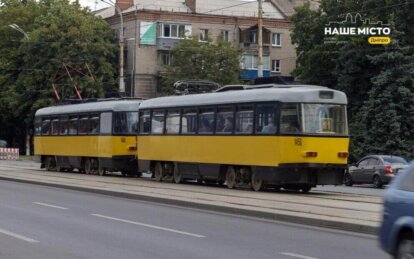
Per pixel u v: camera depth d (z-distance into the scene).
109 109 31.86
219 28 74.38
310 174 21.64
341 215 15.05
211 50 65.50
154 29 70.69
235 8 76.56
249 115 23.00
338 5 50.84
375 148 42.78
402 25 45.19
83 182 26.52
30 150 75.06
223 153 24.00
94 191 23.00
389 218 9.04
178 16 72.00
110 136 31.55
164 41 71.06
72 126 35.41
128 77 70.44
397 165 30.05
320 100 21.88
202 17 73.25
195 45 65.56
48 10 66.38
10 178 29.56
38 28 64.44
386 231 9.09
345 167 22.14
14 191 23.48
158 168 28.12
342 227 13.81
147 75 70.50
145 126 29.05
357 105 47.47
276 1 85.12
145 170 29.00
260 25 36.81
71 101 37.91
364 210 16.06
